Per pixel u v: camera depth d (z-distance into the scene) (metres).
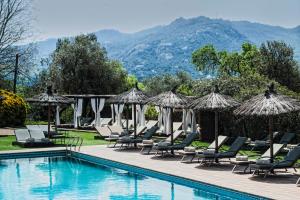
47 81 43.06
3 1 42.03
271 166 12.32
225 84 23.92
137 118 29.03
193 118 24.58
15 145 21.97
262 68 37.25
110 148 20.56
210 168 14.48
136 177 14.99
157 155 17.91
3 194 12.81
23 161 18.77
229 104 15.16
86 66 41.66
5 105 31.12
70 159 19.30
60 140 24.38
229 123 22.36
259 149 18.38
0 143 22.86
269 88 13.38
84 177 15.25
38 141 21.44
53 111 39.06
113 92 43.00
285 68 36.94
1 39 42.16
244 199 10.76
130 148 20.38
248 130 21.42
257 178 12.55
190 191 12.51
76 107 32.38
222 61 65.69
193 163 15.69
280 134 19.11
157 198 11.92
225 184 11.71
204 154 14.67
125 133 22.94
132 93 21.03
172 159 16.75
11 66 42.44
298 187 11.20
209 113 23.22
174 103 17.50
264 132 20.94
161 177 14.00
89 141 23.95
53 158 19.58
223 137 15.95
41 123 35.44
